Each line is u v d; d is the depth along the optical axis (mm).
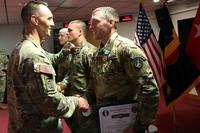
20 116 1689
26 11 1729
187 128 4102
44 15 1738
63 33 3498
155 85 1778
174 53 3307
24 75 1614
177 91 3348
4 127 4676
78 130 2398
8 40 8680
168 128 4133
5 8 5832
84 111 1960
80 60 2824
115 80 1897
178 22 6109
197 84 3441
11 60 1739
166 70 3332
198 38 3057
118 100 1885
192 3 5977
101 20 1905
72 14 7516
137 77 1765
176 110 5141
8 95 1792
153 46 3232
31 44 1683
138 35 3152
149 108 1754
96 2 5910
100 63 1962
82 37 2932
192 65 3160
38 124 1711
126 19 8180
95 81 2033
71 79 2879
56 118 1800
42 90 1578
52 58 3027
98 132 1793
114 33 1952
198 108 5184
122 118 1813
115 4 6348
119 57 1865
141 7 3195
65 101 1691
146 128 1822
